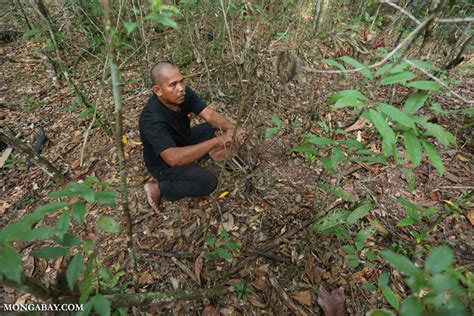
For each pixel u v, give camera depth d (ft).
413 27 8.04
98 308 2.66
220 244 6.33
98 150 8.70
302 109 8.50
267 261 6.00
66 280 2.94
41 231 2.51
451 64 5.00
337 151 4.62
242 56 7.07
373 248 5.97
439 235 6.07
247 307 5.43
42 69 13.04
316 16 7.68
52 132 9.67
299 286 5.63
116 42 2.45
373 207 6.63
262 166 7.64
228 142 6.12
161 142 6.06
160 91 5.92
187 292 4.70
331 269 5.77
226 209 6.93
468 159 7.52
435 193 6.85
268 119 8.43
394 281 5.50
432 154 3.09
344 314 5.15
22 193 7.93
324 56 8.71
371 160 4.53
